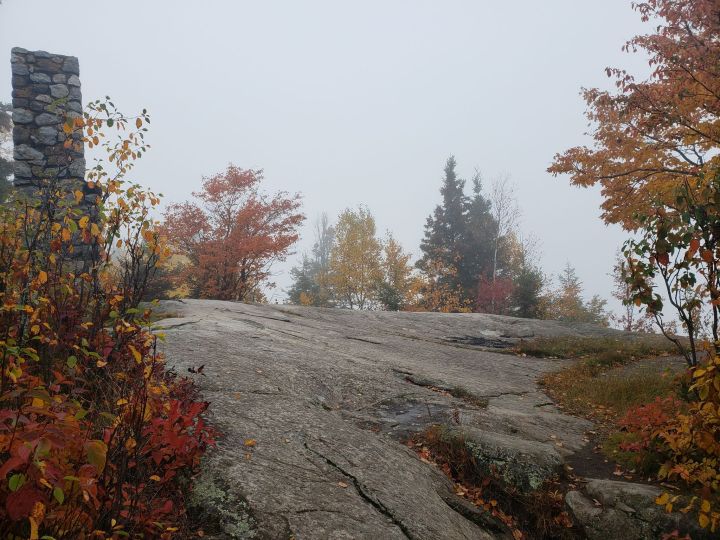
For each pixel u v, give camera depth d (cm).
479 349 1218
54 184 442
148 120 444
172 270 2111
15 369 232
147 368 344
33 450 190
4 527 203
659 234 498
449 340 1281
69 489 229
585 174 1285
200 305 1078
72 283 384
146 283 413
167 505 273
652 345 1210
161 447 318
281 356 704
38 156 1053
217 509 318
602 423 684
